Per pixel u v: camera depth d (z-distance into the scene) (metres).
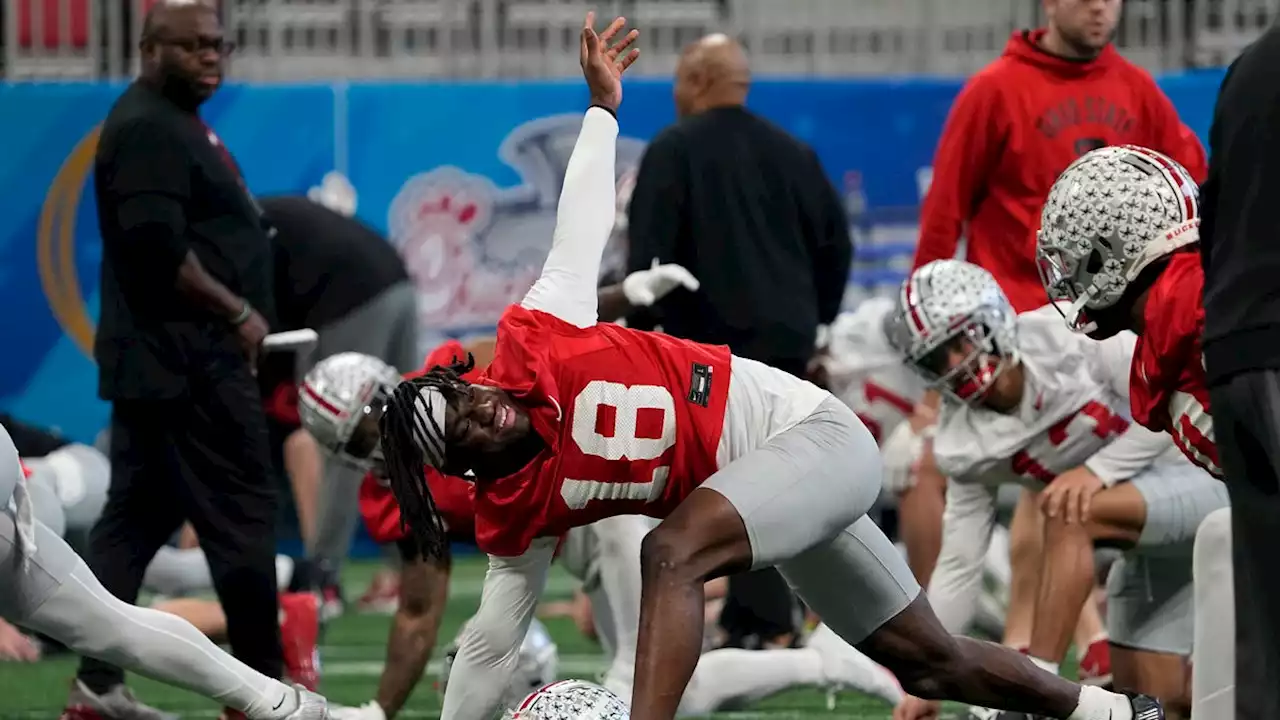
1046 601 15.76
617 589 17.20
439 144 39.25
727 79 22.38
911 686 13.44
